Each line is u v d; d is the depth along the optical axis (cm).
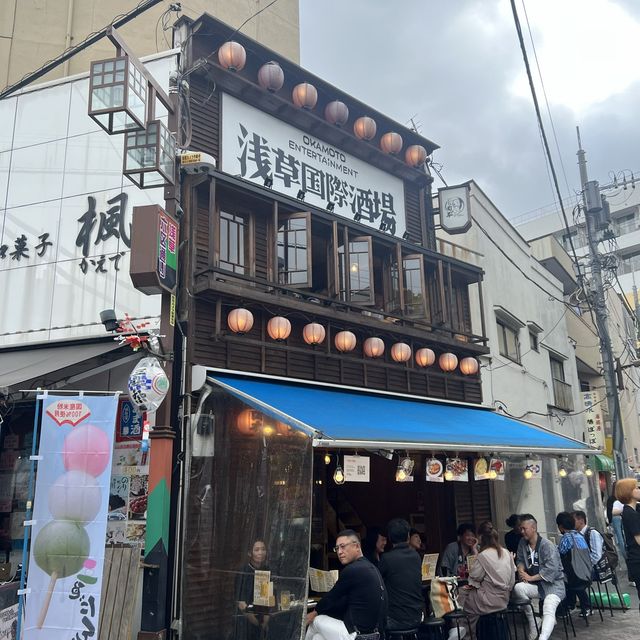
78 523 659
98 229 931
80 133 984
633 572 775
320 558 1044
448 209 1372
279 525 704
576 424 2086
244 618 705
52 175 981
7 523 881
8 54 1423
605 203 1638
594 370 2523
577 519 1072
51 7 1477
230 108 1007
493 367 1476
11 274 961
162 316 812
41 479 671
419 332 1140
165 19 1504
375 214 1232
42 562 654
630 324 3159
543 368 1862
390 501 1277
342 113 1148
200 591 751
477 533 1116
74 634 635
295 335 987
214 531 760
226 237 940
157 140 788
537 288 1923
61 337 906
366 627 564
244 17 1681
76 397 686
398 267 1123
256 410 769
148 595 726
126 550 688
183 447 796
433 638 782
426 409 1102
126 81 734
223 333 874
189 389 817
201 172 877
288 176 1075
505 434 1057
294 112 1089
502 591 778
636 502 795
